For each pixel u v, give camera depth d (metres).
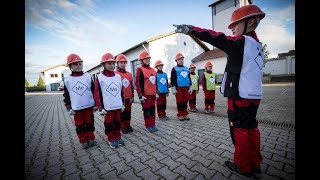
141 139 4.16
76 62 3.71
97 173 2.74
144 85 4.64
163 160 3.01
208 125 4.99
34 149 3.90
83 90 3.71
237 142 2.27
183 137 4.11
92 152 3.58
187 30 1.96
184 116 5.71
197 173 2.54
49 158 3.40
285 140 3.59
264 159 2.82
